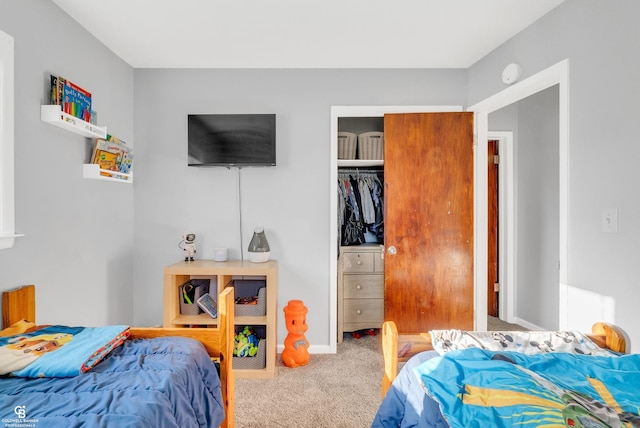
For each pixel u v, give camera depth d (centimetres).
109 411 96
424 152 279
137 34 231
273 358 248
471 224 279
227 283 277
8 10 163
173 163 286
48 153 190
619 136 157
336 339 307
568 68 186
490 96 258
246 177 288
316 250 290
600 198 166
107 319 248
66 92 197
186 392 119
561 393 91
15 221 169
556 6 195
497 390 93
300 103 288
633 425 82
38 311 183
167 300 249
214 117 274
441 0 193
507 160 360
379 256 327
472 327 280
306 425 191
